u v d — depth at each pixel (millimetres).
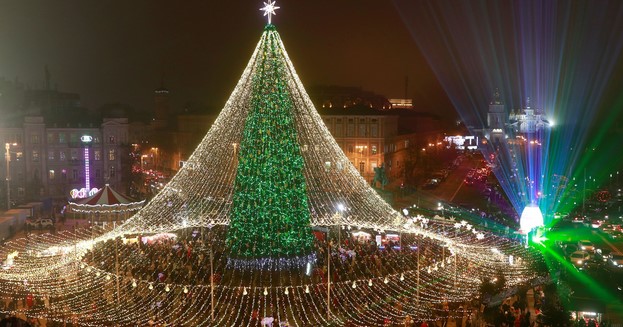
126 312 35719
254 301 38688
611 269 43156
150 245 52031
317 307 37469
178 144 141500
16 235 65812
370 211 59156
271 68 44500
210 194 60875
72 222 74500
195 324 34562
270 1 44875
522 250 50094
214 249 50625
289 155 45281
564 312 31438
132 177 112062
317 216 59938
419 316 35156
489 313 34750
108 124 110375
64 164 106938
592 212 80062
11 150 102812
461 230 61688
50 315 35062
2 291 39500
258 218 44906
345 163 56375
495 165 140500
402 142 131500
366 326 33844
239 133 51406
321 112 115938
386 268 44719
